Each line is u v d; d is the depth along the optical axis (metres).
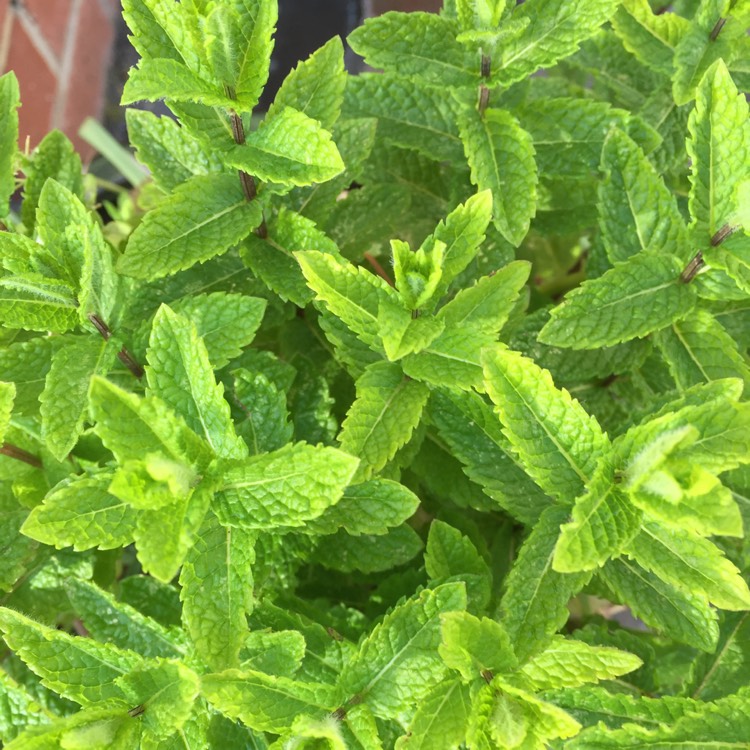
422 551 0.24
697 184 0.20
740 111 0.19
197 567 0.17
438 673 0.18
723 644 0.22
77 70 0.48
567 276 0.32
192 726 0.19
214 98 0.19
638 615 0.20
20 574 0.21
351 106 0.25
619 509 0.17
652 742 0.18
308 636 0.20
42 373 0.21
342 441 0.19
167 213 0.21
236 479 0.17
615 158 0.22
